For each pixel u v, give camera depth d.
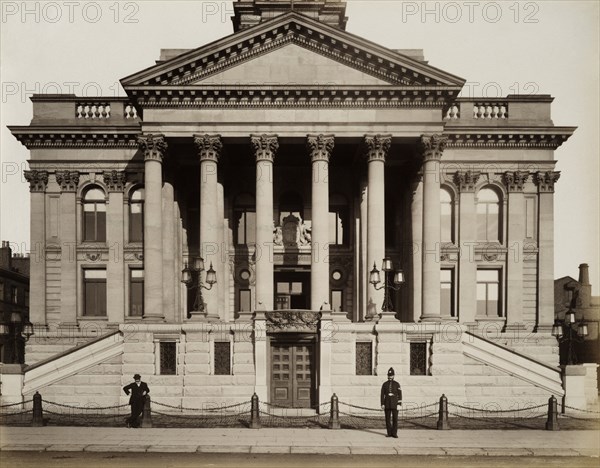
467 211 49.06
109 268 48.75
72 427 29.22
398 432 28.08
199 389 35.97
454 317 47.97
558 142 49.12
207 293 40.84
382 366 36.50
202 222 41.47
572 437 27.09
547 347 47.00
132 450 24.08
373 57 41.34
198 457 23.06
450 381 36.38
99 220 50.00
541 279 48.88
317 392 35.81
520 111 49.34
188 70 41.69
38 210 49.31
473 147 49.41
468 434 27.72
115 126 48.84
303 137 41.88
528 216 49.62
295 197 49.53
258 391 35.69
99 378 36.62
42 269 49.03
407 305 47.38
